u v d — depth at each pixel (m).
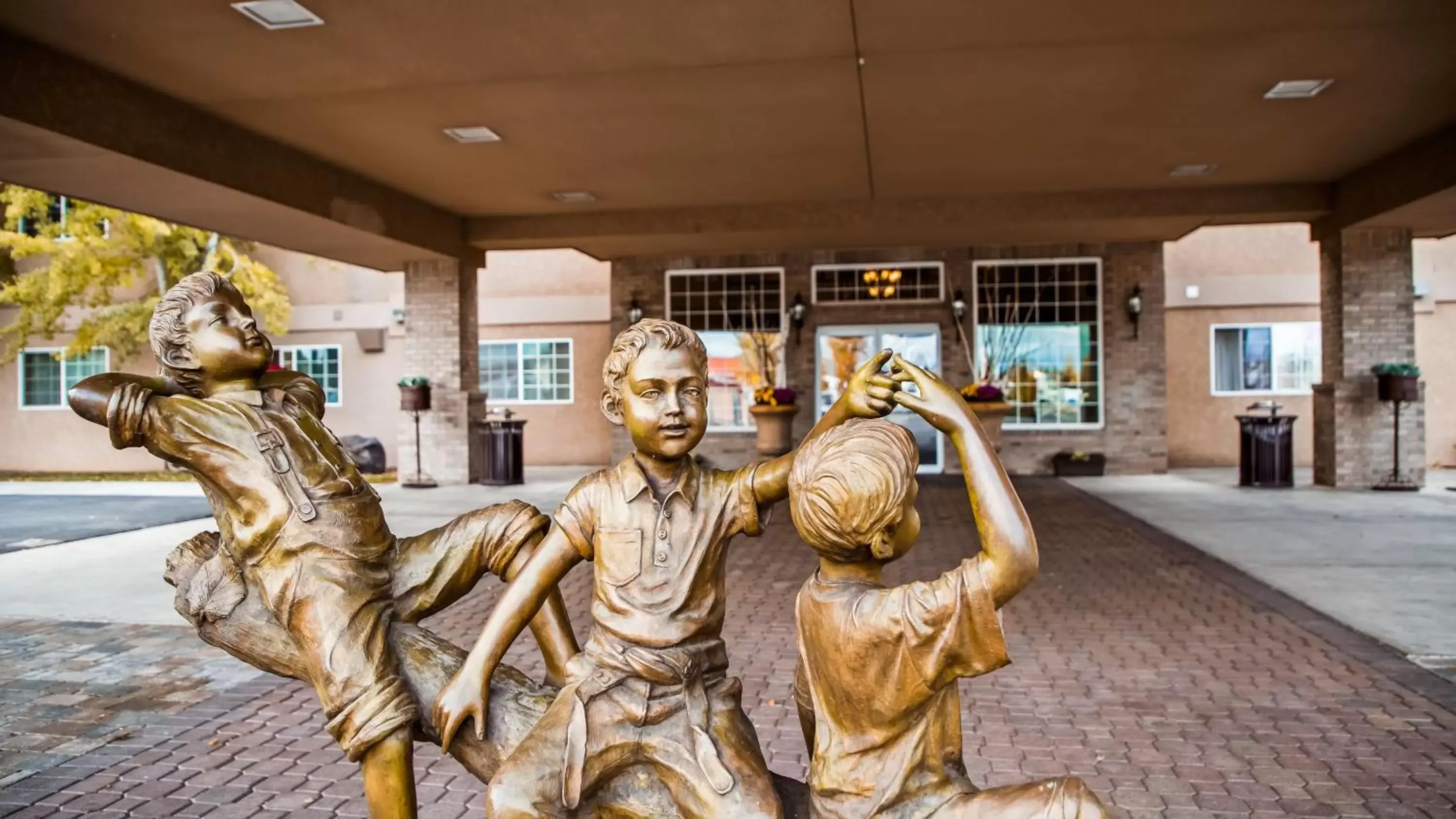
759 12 6.43
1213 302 17.27
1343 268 12.48
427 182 11.34
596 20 6.54
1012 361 15.43
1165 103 8.52
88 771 3.75
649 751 1.52
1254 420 13.30
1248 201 12.19
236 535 1.74
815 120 8.88
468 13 6.40
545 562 1.64
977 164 10.63
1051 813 1.28
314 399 1.97
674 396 1.53
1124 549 8.48
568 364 18.92
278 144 9.51
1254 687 4.63
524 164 10.43
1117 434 15.23
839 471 1.33
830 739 1.45
